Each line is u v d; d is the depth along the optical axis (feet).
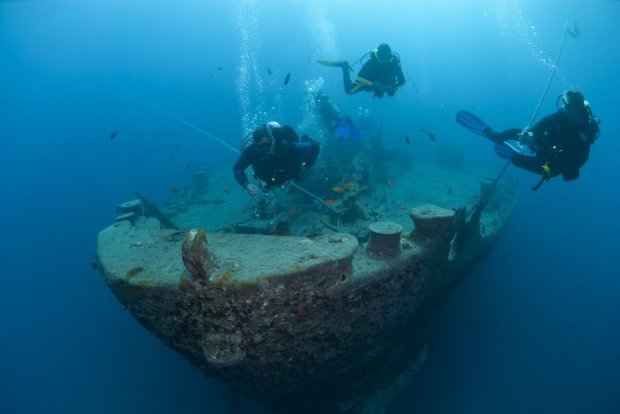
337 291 10.36
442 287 15.56
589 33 167.12
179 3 167.32
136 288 9.44
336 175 26.17
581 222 47.75
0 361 38.68
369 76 19.63
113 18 196.85
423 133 80.33
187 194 38.50
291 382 12.64
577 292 36.70
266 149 11.95
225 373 11.94
